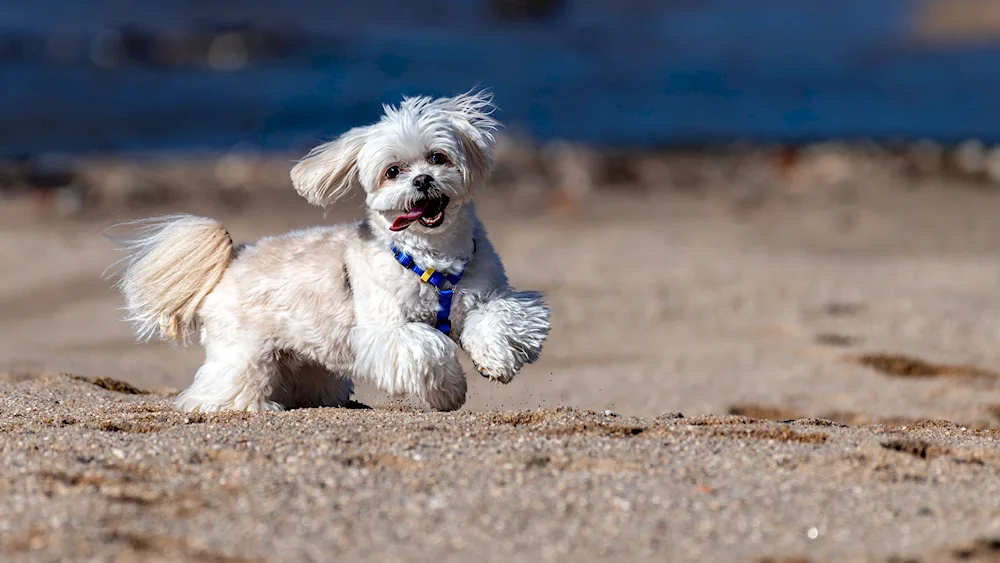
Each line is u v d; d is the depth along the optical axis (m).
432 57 52.22
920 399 10.86
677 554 4.98
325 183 8.24
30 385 9.70
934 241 20.89
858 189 25.88
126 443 6.59
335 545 5.03
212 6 64.81
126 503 5.48
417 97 8.34
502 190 26.41
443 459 6.22
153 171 27.78
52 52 50.06
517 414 7.58
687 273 17.47
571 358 12.84
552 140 33.94
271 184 26.73
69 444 6.55
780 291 16.12
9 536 5.04
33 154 31.52
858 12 68.56
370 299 7.69
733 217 23.33
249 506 5.46
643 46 57.00
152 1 65.44
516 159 29.12
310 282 7.91
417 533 5.18
